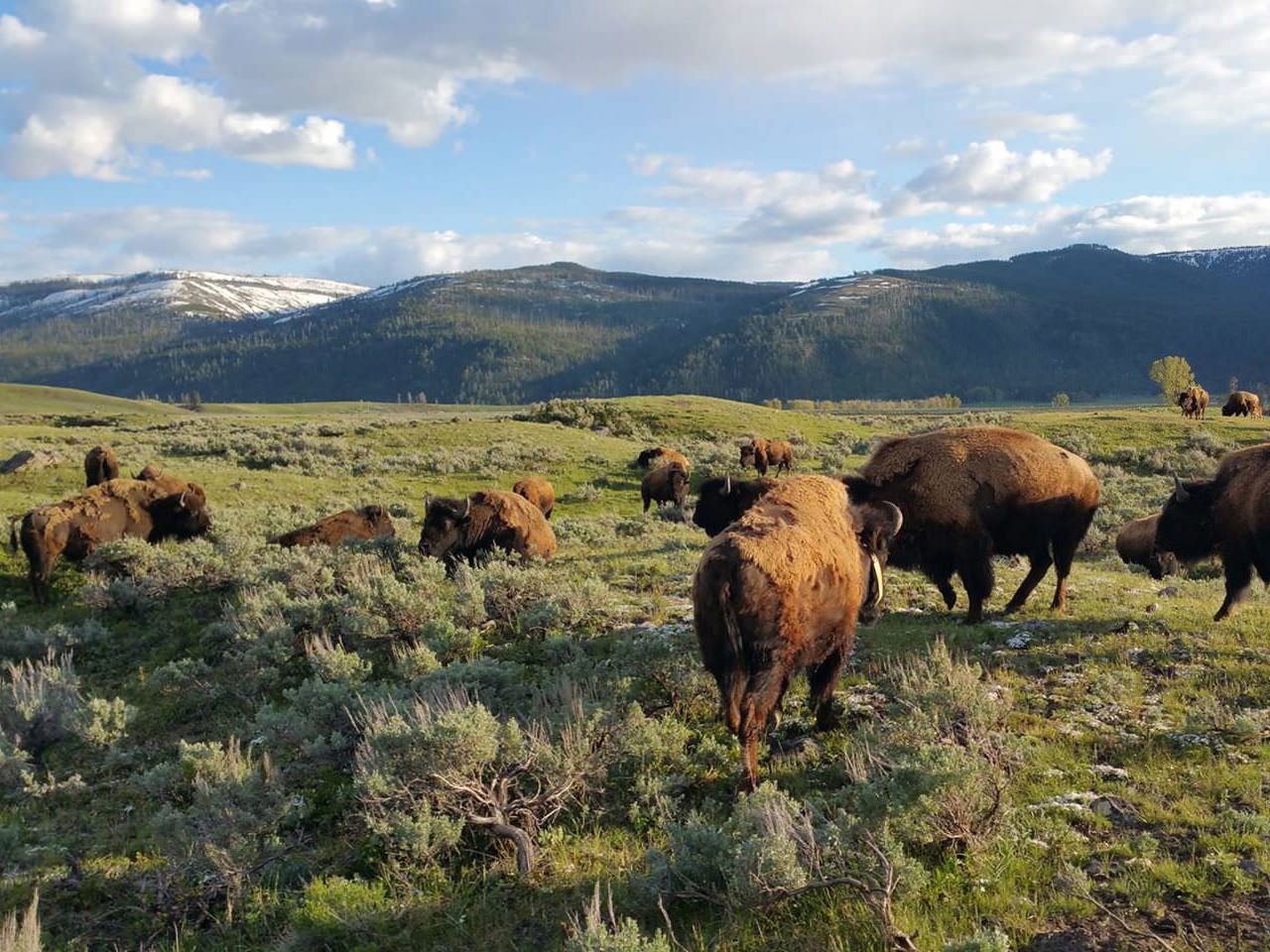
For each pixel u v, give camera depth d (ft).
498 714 21.48
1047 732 19.26
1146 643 24.91
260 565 38.34
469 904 14.85
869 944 12.12
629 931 11.18
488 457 98.53
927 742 17.16
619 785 18.57
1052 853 14.47
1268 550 26.30
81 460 81.66
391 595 28.86
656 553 44.39
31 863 18.25
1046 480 27.63
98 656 33.09
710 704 21.94
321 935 14.23
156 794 20.31
